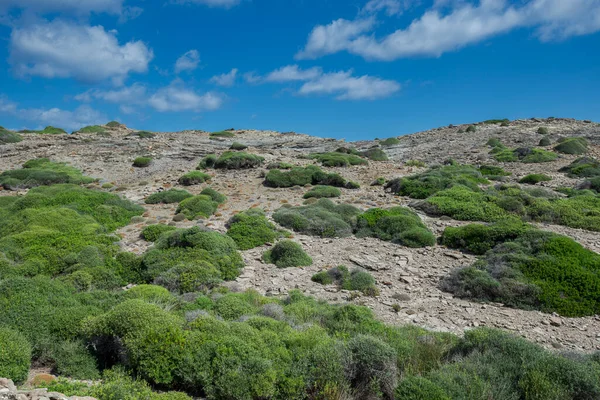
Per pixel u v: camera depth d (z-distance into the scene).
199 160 36.34
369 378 7.26
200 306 10.12
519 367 7.20
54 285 9.85
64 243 15.00
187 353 7.16
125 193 25.64
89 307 8.95
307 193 23.81
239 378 6.74
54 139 45.44
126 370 7.33
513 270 12.67
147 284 12.48
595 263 12.70
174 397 6.36
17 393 5.55
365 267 14.20
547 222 17.92
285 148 45.25
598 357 7.86
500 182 26.11
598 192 22.12
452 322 10.74
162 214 20.98
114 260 14.02
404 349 8.20
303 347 7.68
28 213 18.97
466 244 15.41
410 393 6.37
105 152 38.22
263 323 8.64
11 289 9.08
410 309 11.42
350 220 18.22
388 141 47.56
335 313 9.97
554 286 11.91
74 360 7.38
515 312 11.36
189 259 13.57
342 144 48.47
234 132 61.84
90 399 5.71
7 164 34.72
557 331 10.34
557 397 6.35
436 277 13.47
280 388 6.93
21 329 7.86
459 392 6.45
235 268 13.91
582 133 42.88
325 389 6.83
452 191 21.05
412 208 20.16
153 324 7.61
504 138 42.53
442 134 50.19
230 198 24.12
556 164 30.41
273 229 17.34
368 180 27.95
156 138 48.62
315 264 14.47
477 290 12.17
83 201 21.52
